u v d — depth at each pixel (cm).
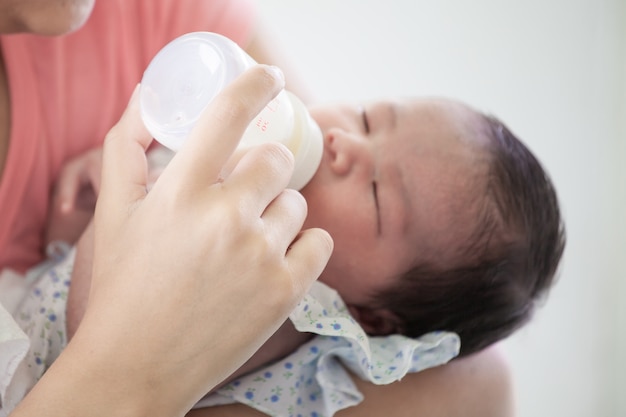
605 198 134
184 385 62
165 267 60
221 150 60
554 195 110
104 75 116
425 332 104
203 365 62
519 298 107
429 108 105
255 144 71
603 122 136
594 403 130
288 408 92
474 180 101
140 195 68
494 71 138
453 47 139
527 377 130
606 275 133
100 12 114
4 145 106
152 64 69
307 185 98
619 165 136
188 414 91
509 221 102
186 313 60
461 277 101
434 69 140
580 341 132
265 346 94
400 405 98
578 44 136
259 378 93
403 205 99
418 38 140
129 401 60
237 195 60
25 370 84
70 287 93
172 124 67
